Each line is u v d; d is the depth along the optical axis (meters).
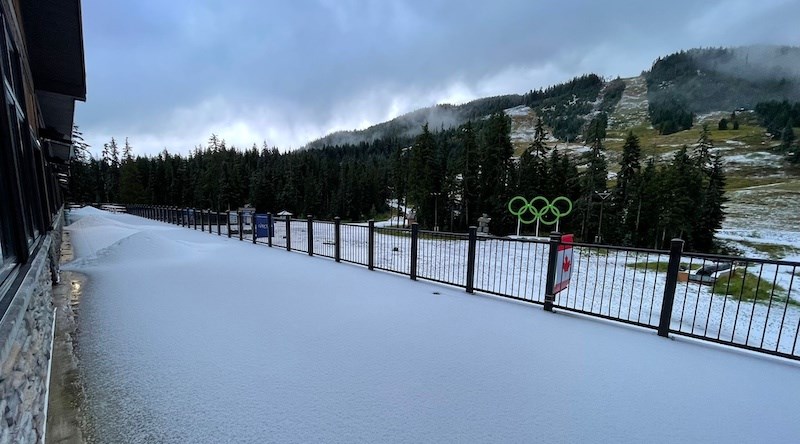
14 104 3.10
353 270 8.10
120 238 12.41
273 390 2.91
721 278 13.74
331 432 2.40
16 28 3.81
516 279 11.71
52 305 4.53
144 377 3.12
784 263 3.74
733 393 3.04
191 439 2.32
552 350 3.80
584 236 30.23
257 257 9.88
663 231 27.78
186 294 5.84
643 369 3.43
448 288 6.50
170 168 59.22
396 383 3.05
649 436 2.45
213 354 3.58
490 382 3.10
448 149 54.00
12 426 1.78
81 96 7.58
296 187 56.81
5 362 1.65
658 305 9.95
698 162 33.34
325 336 4.07
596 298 10.31
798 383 3.24
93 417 2.57
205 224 20.78
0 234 2.33
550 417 2.62
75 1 5.07
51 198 11.45
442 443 2.32
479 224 31.08
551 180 34.16
